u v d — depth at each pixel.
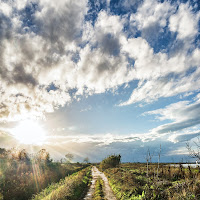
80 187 15.88
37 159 28.06
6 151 24.30
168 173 17.19
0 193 11.98
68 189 12.43
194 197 7.43
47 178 19.94
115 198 12.07
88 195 13.76
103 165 60.41
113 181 19.12
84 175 27.78
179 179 14.15
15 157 24.30
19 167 19.75
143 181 15.00
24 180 16.12
